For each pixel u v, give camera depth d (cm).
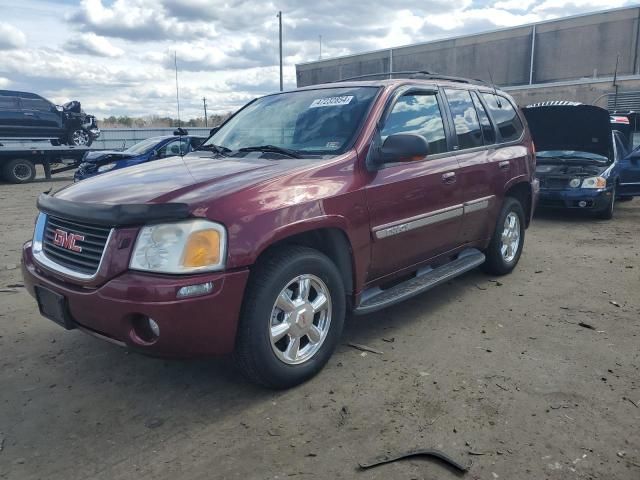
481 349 389
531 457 265
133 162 1279
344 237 356
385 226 381
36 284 332
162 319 276
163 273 279
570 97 2936
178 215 280
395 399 320
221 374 356
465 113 500
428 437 282
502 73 4188
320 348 346
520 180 561
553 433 284
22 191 1589
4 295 522
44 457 272
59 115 2120
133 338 287
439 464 262
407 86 434
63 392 336
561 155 1010
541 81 4038
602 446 273
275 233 304
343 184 352
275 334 318
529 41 4019
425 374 351
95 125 2277
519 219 584
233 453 272
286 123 423
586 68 3838
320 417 303
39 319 457
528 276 576
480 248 532
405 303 491
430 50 4478
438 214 434
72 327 318
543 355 378
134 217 282
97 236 298
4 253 711
